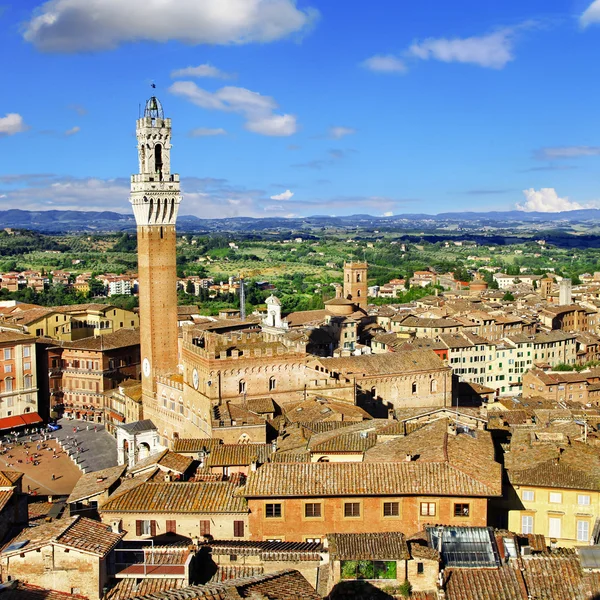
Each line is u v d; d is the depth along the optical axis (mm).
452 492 89062
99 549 66688
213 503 94312
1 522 74688
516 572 67250
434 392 198375
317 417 147625
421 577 66125
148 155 197250
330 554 67812
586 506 96062
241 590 57906
